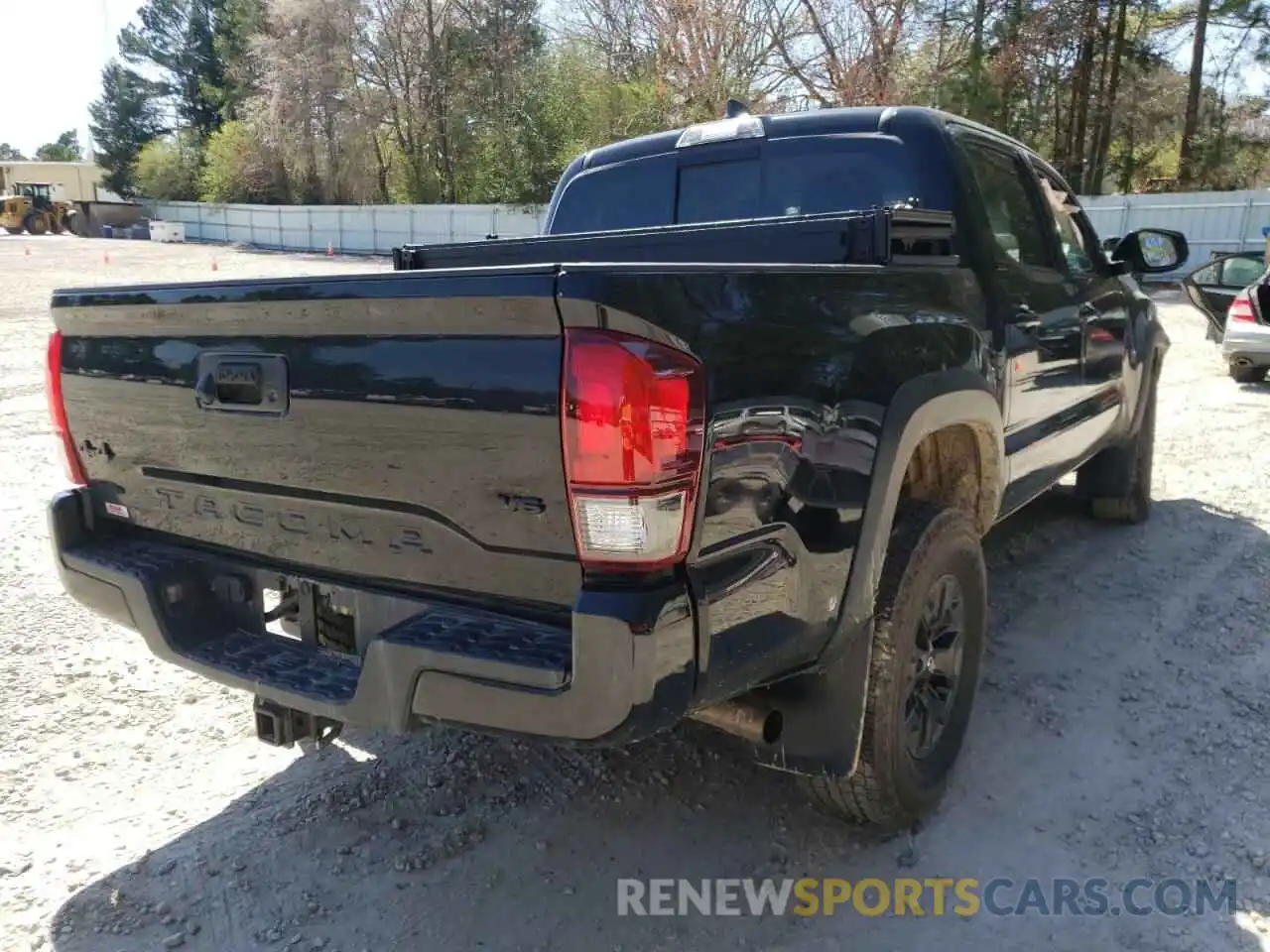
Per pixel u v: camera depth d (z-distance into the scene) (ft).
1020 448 12.21
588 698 6.25
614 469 6.12
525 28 133.59
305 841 9.78
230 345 8.01
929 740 9.91
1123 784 10.48
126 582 8.73
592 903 8.83
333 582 7.89
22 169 212.43
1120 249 16.06
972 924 8.47
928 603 9.56
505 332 6.42
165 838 9.85
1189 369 38.78
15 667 13.50
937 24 93.66
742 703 8.27
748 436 6.86
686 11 90.74
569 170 15.08
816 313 7.67
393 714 7.09
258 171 162.81
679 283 6.51
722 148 13.28
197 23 198.39
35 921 8.64
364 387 7.16
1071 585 16.14
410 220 130.93
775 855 9.49
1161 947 8.14
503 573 6.88
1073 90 105.70
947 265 10.17
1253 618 14.70
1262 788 10.37
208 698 12.75
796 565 7.39
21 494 21.76
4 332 49.93
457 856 9.54
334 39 147.23
